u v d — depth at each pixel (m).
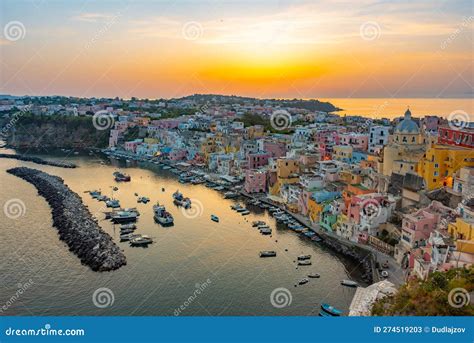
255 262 96.88
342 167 137.25
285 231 117.75
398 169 116.19
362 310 59.97
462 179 96.75
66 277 90.12
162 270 93.00
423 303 48.53
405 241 90.69
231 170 188.50
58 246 106.62
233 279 88.56
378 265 90.44
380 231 102.25
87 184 178.38
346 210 111.69
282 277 89.25
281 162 150.00
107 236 109.44
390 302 54.69
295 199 135.00
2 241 109.94
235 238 112.25
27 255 101.25
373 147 169.00
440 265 68.94
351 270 92.25
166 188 173.00
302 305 78.25
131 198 155.12
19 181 181.00
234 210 138.62
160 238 112.25
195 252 102.81
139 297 81.88
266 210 139.25
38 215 131.88
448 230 79.88
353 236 106.06
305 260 97.12
